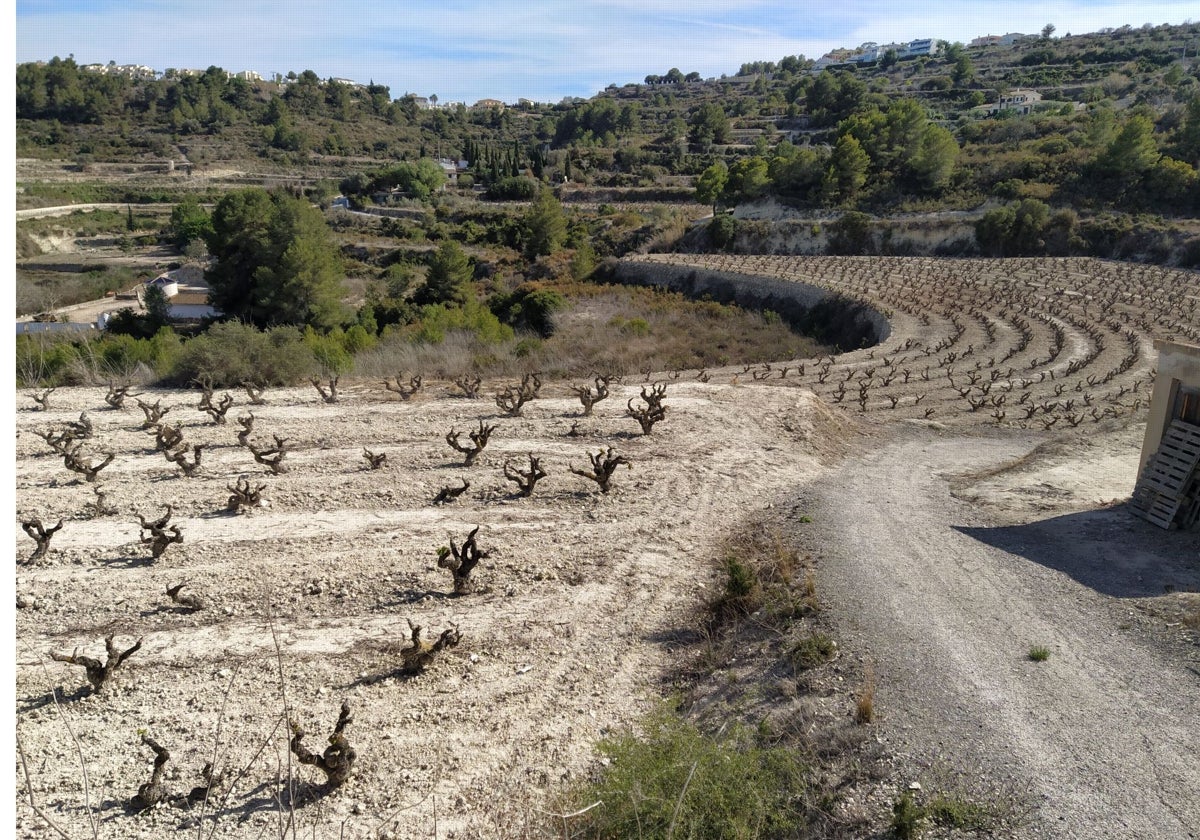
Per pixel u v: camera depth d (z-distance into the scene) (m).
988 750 7.85
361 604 11.62
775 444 20.22
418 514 14.76
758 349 42.53
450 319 44.72
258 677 9.83
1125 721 8.21
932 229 72.62
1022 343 38.53
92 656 10.12
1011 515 15.46
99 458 17.33
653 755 7.99
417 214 104.12
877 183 85.69
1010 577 12.08
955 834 6.84
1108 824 6.81
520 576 12.47
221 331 26.30
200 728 8.84
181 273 72.50
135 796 7.66
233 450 17.98
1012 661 9.49
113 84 177.25
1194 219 66.75
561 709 9.35
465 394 23.56
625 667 10.25
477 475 16.69
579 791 7.86
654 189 112.00
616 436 19.45
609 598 11.91
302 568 12.51
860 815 7.19
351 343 34.47
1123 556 12.93
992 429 24.95
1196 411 14.38
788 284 57.75
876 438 23.67
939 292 52.44
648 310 55.00
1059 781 7.36
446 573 12.49
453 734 8.85
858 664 9.52
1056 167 78.25
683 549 13.61
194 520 14.23
